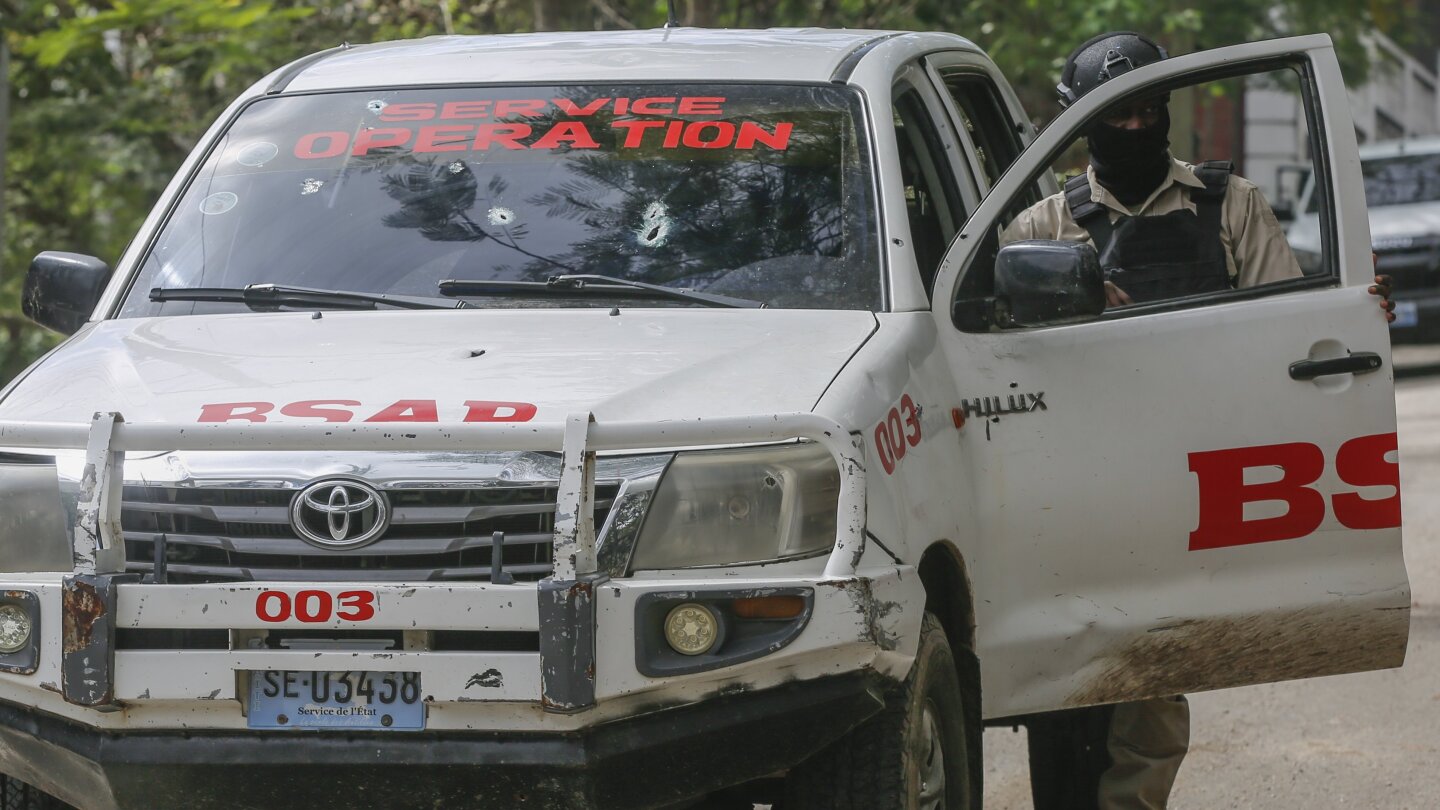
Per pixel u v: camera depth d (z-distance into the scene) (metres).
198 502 7.99
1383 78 56.47
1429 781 13.27
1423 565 21.08
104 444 7.81
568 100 10.79
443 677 7.57
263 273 10.14
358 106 11.06
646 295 9.60
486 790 7.73
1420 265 40.28
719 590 7.63
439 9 32.09
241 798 7.91
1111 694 10.09
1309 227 40.00
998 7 35.09
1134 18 33.62
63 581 7.75
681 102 10.66
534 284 9.73
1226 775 13.66
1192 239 10.98
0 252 21.70
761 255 9.82
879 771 8.27
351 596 7.59
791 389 8.31
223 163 10.88
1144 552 9.95
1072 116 10.01
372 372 8.56
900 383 8.86
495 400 8.10
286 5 31.17
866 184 10.05
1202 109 68.19
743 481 7.91
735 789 9.44
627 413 8.00
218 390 8.47
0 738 8.33
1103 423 9.85
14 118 31.03
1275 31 39.91
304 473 7.92
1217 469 10.00
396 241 10.14
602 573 7.66
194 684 7.69
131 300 10.23
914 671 8.48
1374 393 10.20
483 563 7.79
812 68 10.80
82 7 30.77
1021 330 9.88
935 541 8.76
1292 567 10.19
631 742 7.67
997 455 9.67
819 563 7.94
